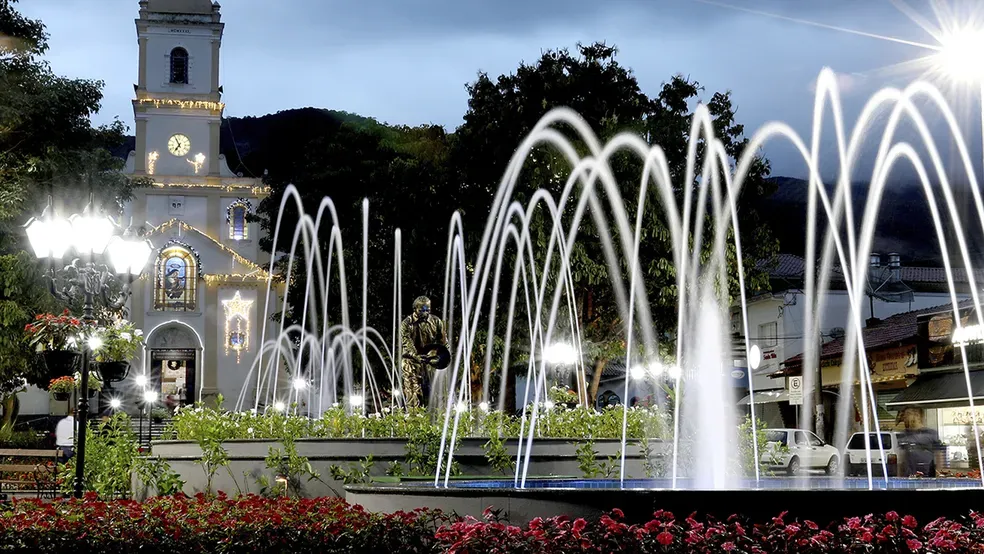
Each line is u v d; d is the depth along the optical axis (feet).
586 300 113.09
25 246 103.50
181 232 207.10
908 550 25.45
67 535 29.19
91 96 112.47
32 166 104.63
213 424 50.52
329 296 136.56
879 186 69.21
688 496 28.14
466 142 118.11
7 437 108.47
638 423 54.90
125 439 53.47
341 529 29.04
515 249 107.76
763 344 160.04
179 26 212.02
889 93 65.57
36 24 111.86
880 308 153.28
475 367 115.65
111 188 112.47
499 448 49.49
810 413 136.05
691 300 109.70
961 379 113.29
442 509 31.60
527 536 25.67
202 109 212.23
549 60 114.42
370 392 136.77
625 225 101.24
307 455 48.91
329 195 147.13
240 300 207.21
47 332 68.23
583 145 109.29
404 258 124.26
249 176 217.15
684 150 110.63
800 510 27.76
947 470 94.68
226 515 31.63
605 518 26.08
